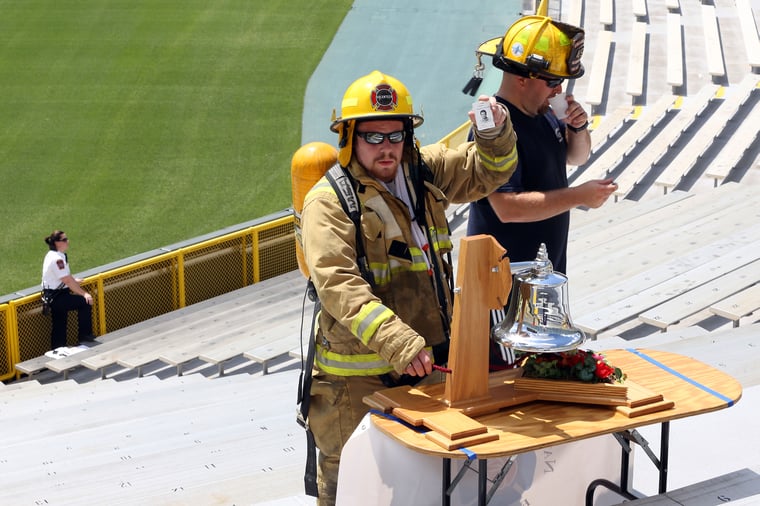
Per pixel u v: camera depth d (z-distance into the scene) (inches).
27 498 219.9
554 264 179.9
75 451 265.1
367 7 1074.1
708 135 615.2
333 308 128.1
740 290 324.5
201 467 219.8
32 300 445.1
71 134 823.1
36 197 725.3
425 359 124.2
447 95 885.8
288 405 283.0
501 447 117.9
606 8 960.9
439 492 128.1
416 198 142.1
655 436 173.5
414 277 139.5
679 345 255.8
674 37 876.6
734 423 178.2
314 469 148.1
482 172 146.9
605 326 304.0
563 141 179.6
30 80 924.0
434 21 1030.4
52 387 400.8
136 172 761.6
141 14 1073.5
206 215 701.3
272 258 514.0
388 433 123.3
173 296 485.1
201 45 997.8
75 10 1082.7
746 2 949.2
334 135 821.9
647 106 735.1
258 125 838.5
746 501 129.6
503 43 167.5
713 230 399.5
